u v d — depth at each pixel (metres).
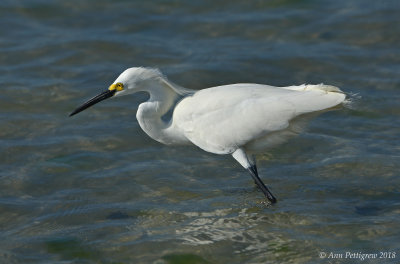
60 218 10.85
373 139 13.53
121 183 12.07
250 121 10.95
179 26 18.91
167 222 10.64
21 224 10.67
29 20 19.06
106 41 17.95
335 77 16.30
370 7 19.64
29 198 11.52
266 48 17.73
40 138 13.66
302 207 11.05
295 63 16.97
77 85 15.95
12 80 16.06
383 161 12.54
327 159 12.84
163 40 18.19
